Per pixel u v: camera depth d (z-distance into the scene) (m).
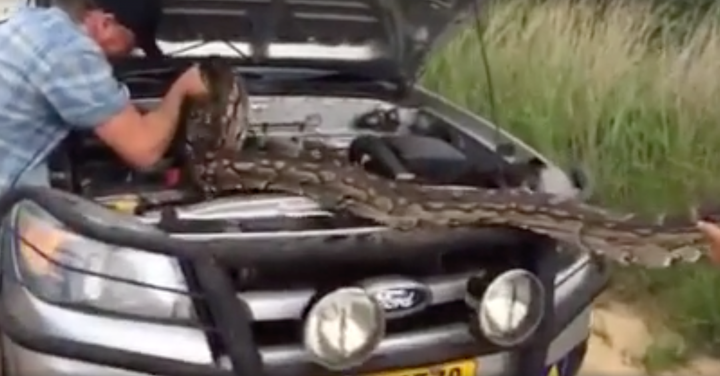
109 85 3.08
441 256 2.99
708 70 5.73
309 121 3.79
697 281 4.47
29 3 3.36
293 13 3.83
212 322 2.79
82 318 2.79
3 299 2.93
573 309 3.20
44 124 3.11
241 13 3.78
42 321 2.79
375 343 2.84
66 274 2.82
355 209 2.90
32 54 3.04
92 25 3.29
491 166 3.31
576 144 5.47
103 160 3.29
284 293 2.84
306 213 2.96
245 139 3.37
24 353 2.83
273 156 2.99
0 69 3.06
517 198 2.96
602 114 5.49
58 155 3.25
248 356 2.77
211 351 2.80
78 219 2.78
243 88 3.39
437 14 3.75
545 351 3.07
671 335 4.36
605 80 5.82
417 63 4.04
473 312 2.99
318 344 2.80
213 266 2.74
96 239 2.77
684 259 3.05
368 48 4.02
